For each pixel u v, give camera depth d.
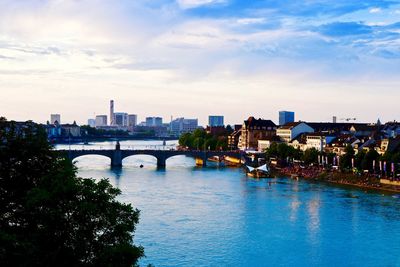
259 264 109.50
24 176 66.56
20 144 67.69
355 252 118.62
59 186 60.62
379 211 165.38
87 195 61.62
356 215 158.38
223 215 157.62
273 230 138.25
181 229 138.25
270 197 195.00
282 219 152.12
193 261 110.75
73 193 60.84
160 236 130.62
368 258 114.38
